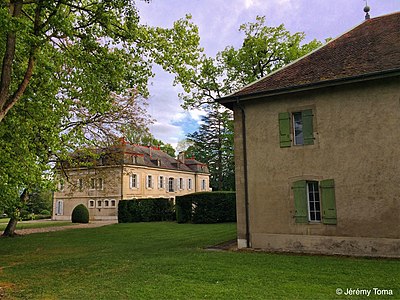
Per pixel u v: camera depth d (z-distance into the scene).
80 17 10.80
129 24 10.71
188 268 8.85
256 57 23.02
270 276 7.79
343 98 11.05
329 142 11.13
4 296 7.06
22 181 11.03
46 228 25.66
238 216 12.52
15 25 7.55
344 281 7.20
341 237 10.62
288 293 6.48
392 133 10.23
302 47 22.70
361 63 11.22
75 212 32.56
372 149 10.46
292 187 11.60
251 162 12.47
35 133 12.41
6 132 11.27
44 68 11.02
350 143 10.80
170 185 46.44
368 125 10.59
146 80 11.89
